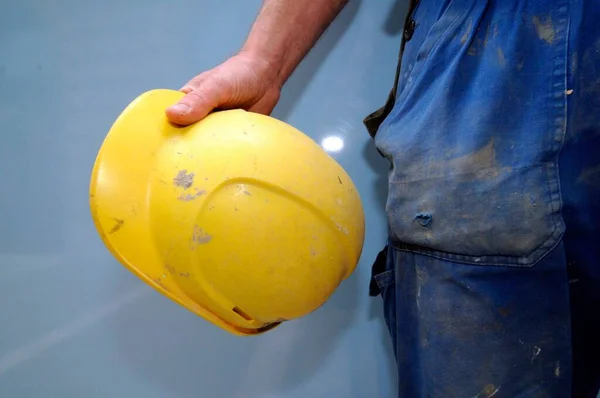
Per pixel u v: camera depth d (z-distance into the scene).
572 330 0.48
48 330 0.69
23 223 0.69
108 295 0.69
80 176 0.69
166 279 0.46
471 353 0.43
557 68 0.39
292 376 0.69
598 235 0.43
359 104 0.69
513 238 0.39
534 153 0.38
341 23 0.69
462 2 0.45
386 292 0.59
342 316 0.69
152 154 0.46
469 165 0.41
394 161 0.46
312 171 0.45
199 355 0.69
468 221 0.41
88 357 0.69
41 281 0.69
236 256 0.42
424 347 0.46
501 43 0.41
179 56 0.69
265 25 0.62
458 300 0.43
